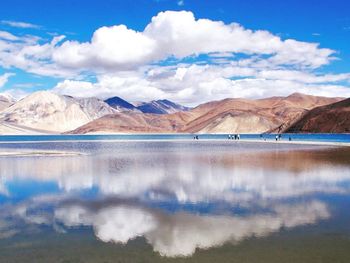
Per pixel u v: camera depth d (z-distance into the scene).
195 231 11.71
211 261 9.28
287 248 10.08
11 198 17.12
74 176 24.27
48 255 9.78
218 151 51.88
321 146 64.00
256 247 10.18
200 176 23.78
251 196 17.14
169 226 12.29
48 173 25.98
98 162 34.59
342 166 29.53
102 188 19.53
